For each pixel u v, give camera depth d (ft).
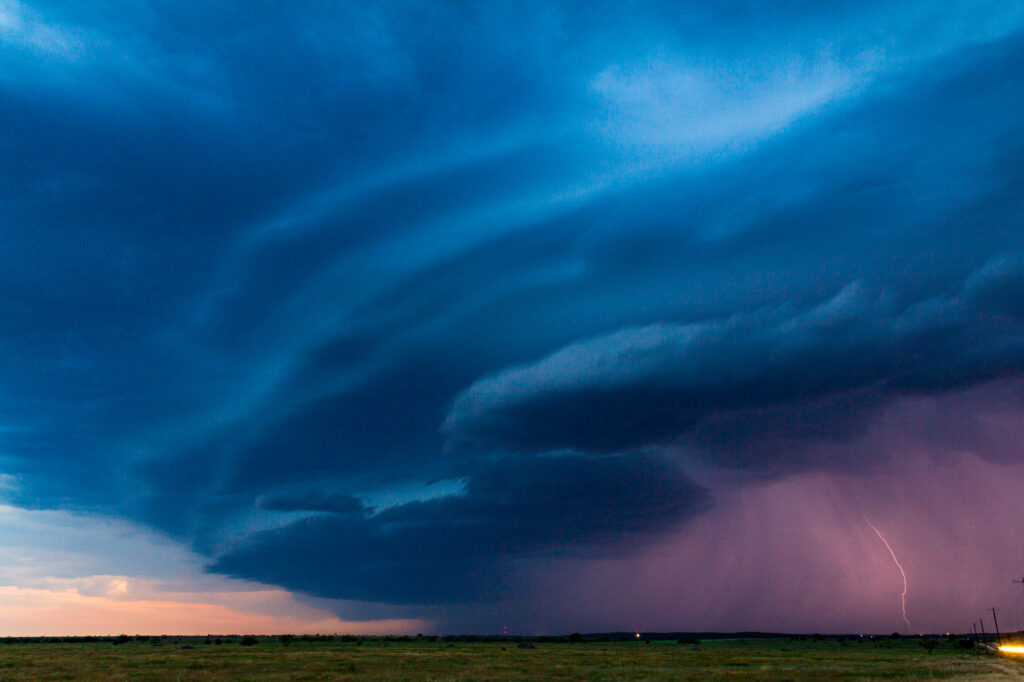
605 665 224.94
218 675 181.47
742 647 439.63
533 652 330.95
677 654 314.14
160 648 382.83
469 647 413.59
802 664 232.73
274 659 255.09
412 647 407.03
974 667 210.79
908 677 170.40
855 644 510.58
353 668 204.64
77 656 279.90
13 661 243.60
